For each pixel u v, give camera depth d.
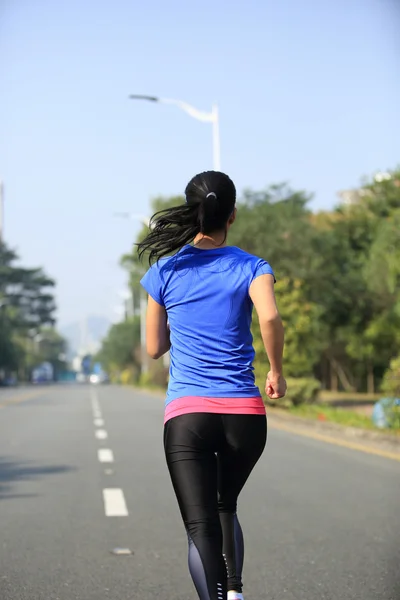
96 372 191.62
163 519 9.15
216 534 4.20
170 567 7.00
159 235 4.47
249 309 4.41
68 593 6.19
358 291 45.00
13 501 10.32
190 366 4.35
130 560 7.26
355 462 14.40
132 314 117.50
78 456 15.36
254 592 6.19
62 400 45.78
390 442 18.25
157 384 73.25
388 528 8.56
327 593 6.15
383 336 46.22
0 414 29.89
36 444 17.72
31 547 7.75
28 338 171.00
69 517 9.25
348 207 51.38
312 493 10.91
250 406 4.32
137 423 24.59
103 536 8.24
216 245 4.50
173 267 4.43
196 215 4.43
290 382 29.27
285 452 16.06
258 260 4.41
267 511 9.58
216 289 4.35
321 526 8.70
